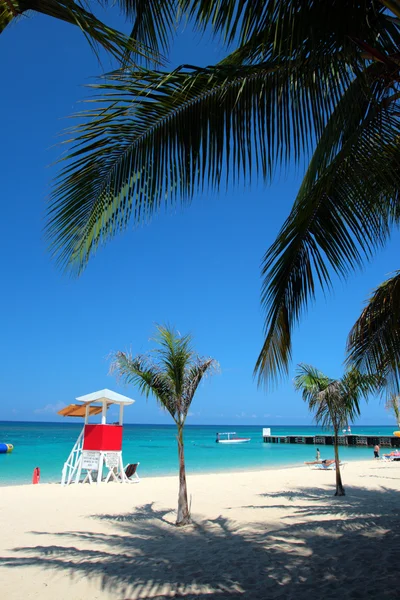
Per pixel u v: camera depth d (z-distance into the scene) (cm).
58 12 199
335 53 275
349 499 1150
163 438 7856
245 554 596
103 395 1680
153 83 290
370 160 320
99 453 1645
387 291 620
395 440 5009
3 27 195
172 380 864
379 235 381
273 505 1068
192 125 318
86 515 984
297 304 436
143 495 1298
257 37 280
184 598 435
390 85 305
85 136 297
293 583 464
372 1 267
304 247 410
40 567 567
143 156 317
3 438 6291
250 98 312
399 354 656
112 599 447
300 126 307
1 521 918
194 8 293
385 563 511
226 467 2788
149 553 634
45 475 2170
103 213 315
